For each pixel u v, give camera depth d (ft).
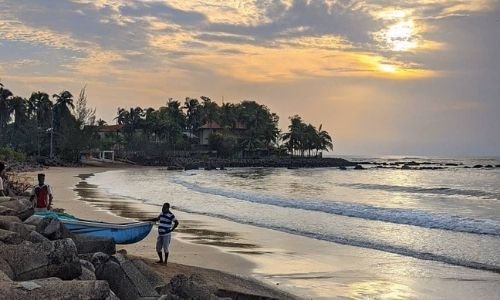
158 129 491.31
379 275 52.42
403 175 337.72
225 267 54.44
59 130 387.96
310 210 110.42
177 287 28.96
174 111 522.88
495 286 48.21
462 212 116.06
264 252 63.67
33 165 283.59
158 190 164.55
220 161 465.47
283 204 121.80
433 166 541.75
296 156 565.53
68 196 133.39
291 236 76.38
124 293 30.37
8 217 35.12
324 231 81.46
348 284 48.78
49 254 26.40
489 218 100.17
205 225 86.43
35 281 22.11
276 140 535.60
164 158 452.76
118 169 365.61
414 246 68.69
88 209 102.94
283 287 47.09
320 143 570.46
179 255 59.72
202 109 536.83
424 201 148.77
